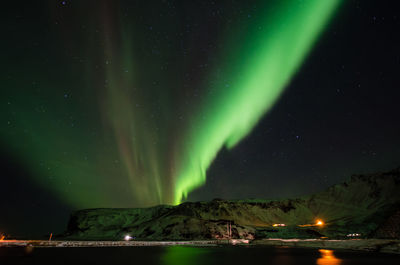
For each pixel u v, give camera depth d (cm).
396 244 4428
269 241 7106
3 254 3806
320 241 6025
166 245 6538
